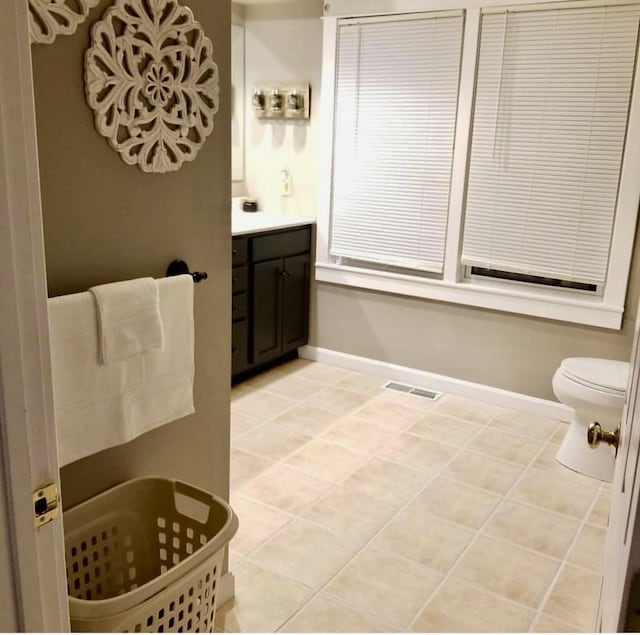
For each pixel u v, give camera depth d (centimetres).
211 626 164
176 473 191
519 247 342
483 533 248
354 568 226
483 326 362
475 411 356
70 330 147
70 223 152
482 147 341
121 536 174
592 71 307
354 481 280
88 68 147
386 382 394
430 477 286
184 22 165
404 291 380
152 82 161
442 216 360
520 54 322
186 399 180
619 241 314
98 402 156
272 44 405
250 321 374
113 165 158
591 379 282
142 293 161
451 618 204
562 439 325
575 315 331
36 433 87
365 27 364
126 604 133
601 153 312
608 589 95
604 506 267
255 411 348
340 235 400
